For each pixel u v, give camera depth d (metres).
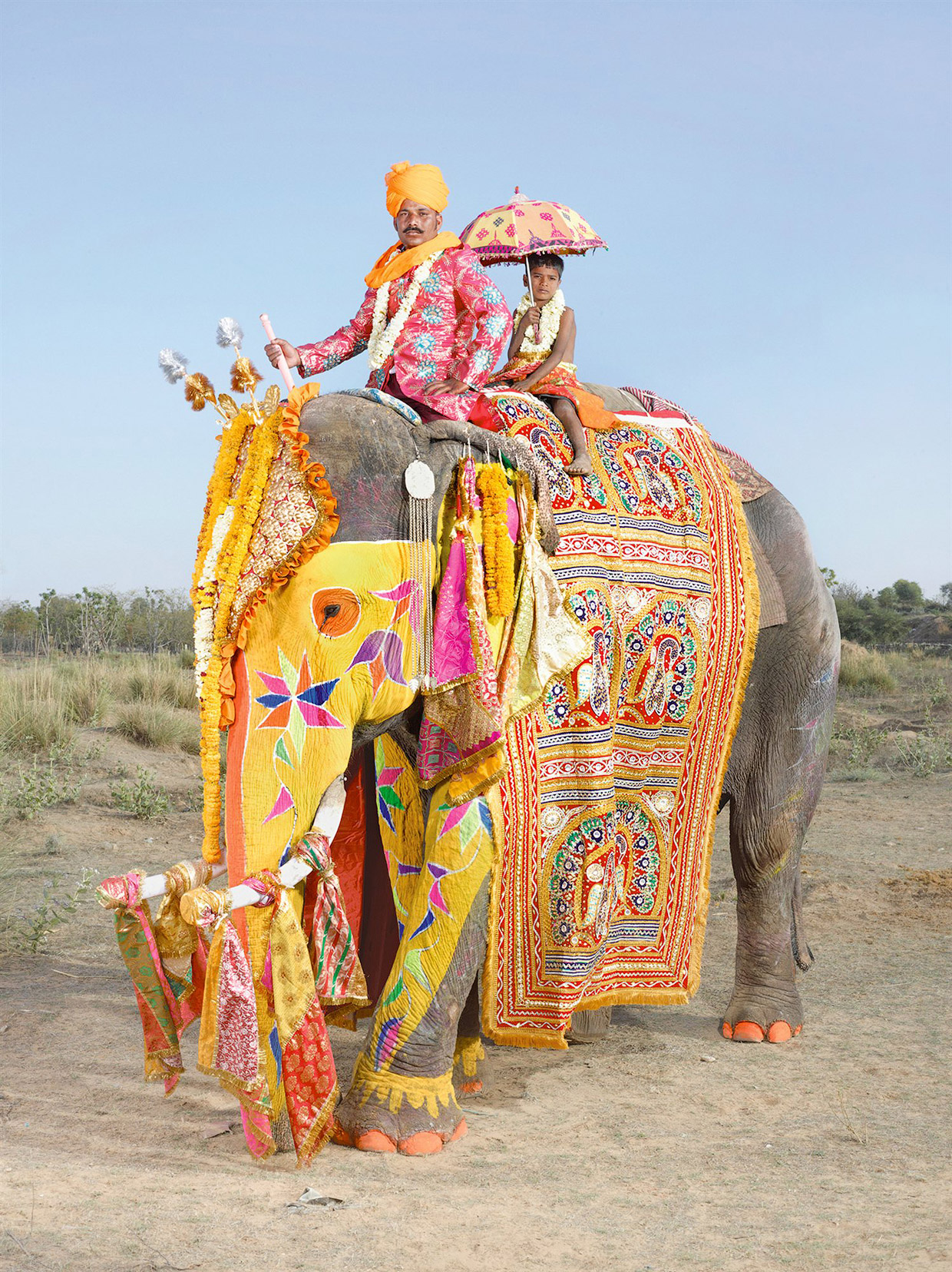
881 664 25.72
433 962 4.19
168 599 28.48
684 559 5.07
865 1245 3.42
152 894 3.78
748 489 5.70
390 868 4.51
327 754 3.88
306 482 3.81
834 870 9.00
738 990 5.66
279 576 3.78
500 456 4.25
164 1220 3.37
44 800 9.84
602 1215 3.61
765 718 5.67
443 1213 3.56
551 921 4.55
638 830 5.06
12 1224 3.25
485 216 5.16
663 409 5.61
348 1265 3.16
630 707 4.89
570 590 4.59
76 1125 4.14
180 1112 4.34
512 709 4.29
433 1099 4.18
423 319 4.45
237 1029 3.63
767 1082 4.95
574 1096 4.79
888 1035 5.55
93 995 5.73
